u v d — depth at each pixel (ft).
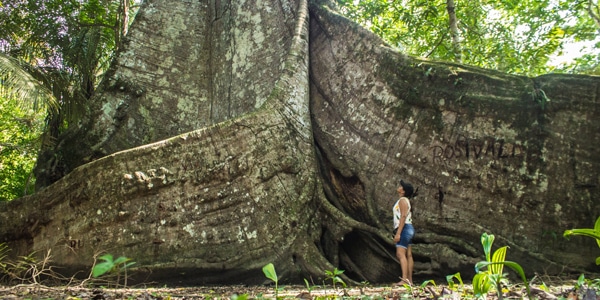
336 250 25.14
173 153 23.54
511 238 23.15
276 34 32.35
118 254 22.41
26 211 24.76
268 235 23.44
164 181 23.09
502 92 24.39
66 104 35.19
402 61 27.02
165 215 22.88
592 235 12.03
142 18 33.53
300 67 28.73
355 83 28.55
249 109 31.07
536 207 22.98
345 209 27.14
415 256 24.47
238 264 22.81
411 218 22.76
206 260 22.63
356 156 27.22
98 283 22.06
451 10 40.32
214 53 34.06
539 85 23.91
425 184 25.12
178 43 33.76
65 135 30.58
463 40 48.78
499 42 47.83
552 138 23.13
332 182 27.76
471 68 25.59
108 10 52.70
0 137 71.00
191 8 35.19
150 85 31.89
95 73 47.06
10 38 40.91
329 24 31.12
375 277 25.30
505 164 23.70
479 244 23.53
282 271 23.18
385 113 26.86
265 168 24.27
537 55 46.06
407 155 25.76
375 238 25.46
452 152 24.77
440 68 25.84
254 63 32.24
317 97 29.96
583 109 22.95
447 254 23.54
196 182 23.35
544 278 21.49
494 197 23.70
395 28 49.85
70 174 24.12
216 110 32.12
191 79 33.09
